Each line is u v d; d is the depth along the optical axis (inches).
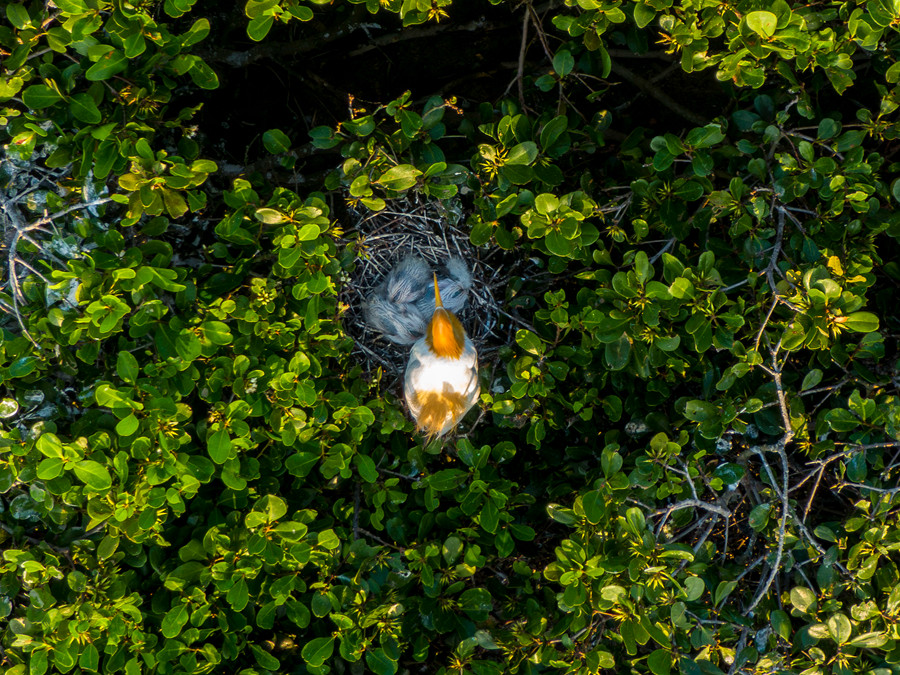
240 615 126.8
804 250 130.7
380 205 132.6
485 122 151.9
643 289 124.9
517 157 130.3
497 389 169.8
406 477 145.3
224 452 121.4
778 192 130.0
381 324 173.0
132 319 118.1
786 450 154.3
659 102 201.2
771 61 152.2
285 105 200.2
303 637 142.0
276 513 121.5
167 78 126.0
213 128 190.7
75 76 123.1
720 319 130.3
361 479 144.7
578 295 140.3
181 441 119.3
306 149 184.2
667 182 135.7
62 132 122.3
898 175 155.6
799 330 117.9
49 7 122.6
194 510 134.3
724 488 143.2
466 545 138.9
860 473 126.7
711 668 121.0
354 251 158.2
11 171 127.0
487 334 178.5
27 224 128.8
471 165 141.2
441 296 173.2
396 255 180.5
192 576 123.3
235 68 194.5
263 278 135.3
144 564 129.3
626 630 120.3
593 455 152.4
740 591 145.4
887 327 143.9
